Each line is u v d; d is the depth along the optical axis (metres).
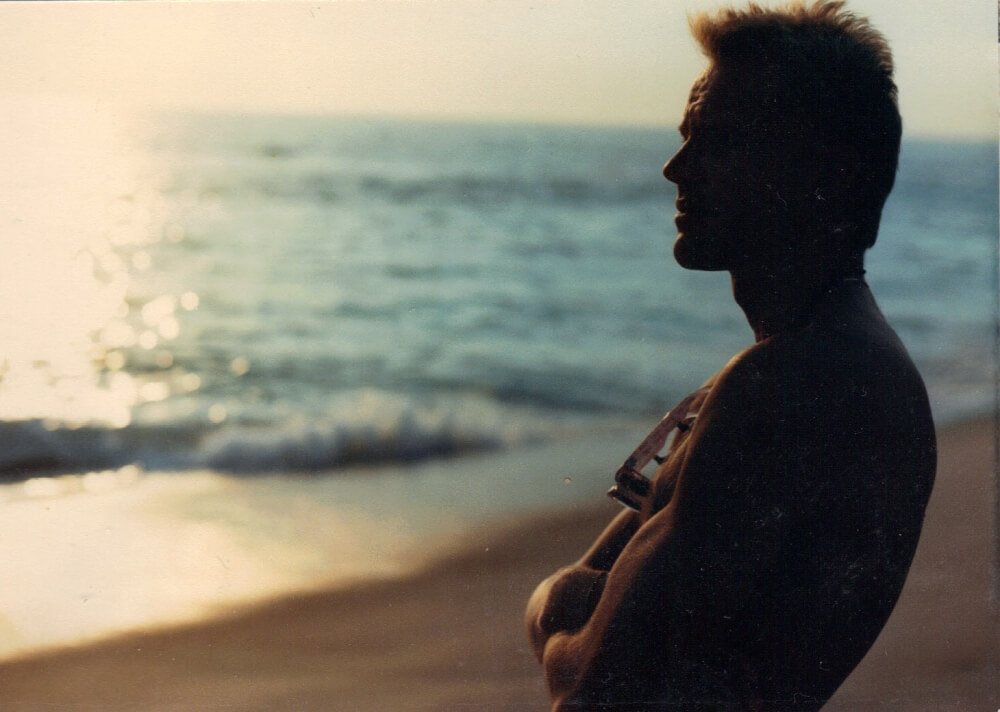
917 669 2.57
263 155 16.39
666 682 1.03
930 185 10.21
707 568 1.00
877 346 1.03
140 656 2.88
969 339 7.62
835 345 1.03
